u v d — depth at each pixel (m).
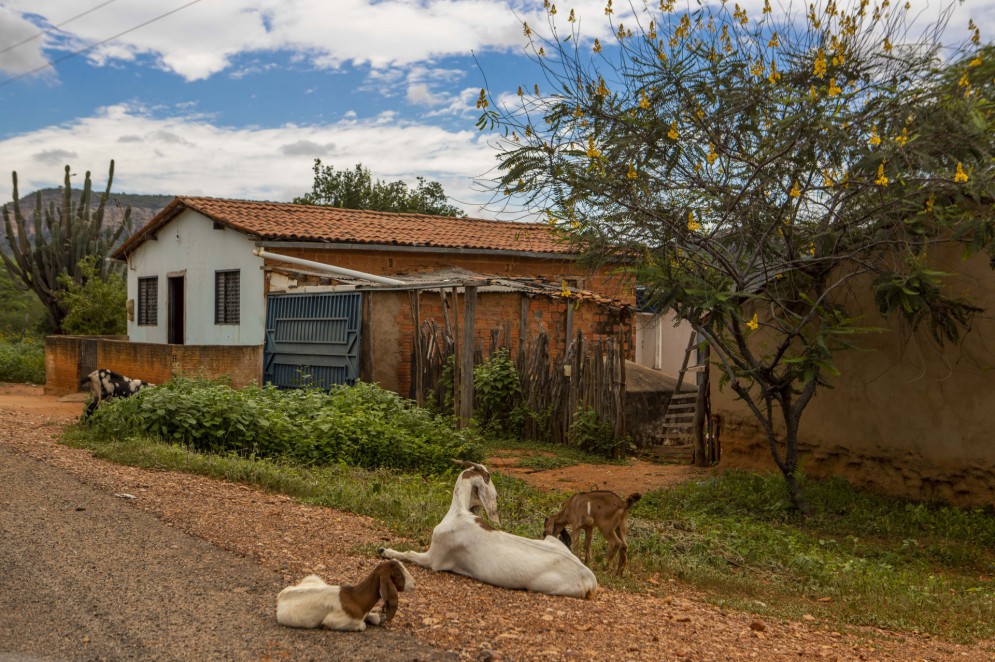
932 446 11.62
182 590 5.42
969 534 10.17
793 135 10.06
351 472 11.19
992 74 9.39
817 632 6.21
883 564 9.06
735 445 14.58
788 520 11.15
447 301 20.00
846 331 10.55
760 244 10.73
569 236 11.28
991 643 6.37
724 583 7.57
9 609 4.95
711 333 11.69
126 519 7.13
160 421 11.37
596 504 7.11
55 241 33.59
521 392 17.73
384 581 4.86
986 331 10.92
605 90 10.37
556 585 5.95
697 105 10.42
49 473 8.90
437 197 48.50
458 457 13.48
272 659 4.41
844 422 12.76
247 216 21.30
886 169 9.82
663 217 10.52
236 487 9.10
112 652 4.42
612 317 22.42
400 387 18.91
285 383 19.44
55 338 21.91
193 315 22.94
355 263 21.25
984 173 9.56
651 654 4.91
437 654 4.58
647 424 17.22
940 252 11.32
